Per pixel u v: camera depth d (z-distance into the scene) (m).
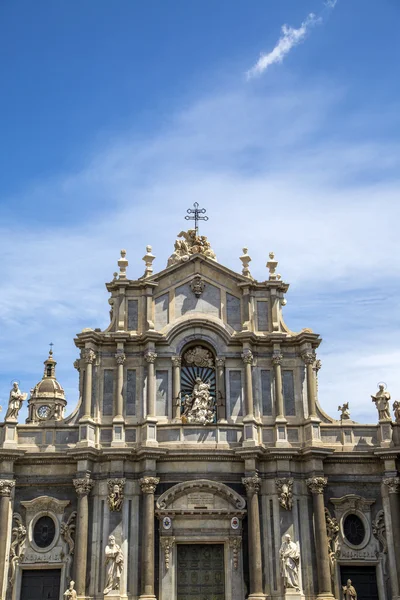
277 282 53.50
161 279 53.41
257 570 46.06
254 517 47.09
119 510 47.41
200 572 47.41
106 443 49.38
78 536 46.44
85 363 50.59
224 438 49.44
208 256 54.31
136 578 46.38
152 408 49.84
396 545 47.53
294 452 48.75
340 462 49.72
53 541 47.56
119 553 45.97
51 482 48.69
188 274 53.78
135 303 52.84
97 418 49.91
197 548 47.88
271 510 48.16
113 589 45.31
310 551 47.50
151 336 50.91
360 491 49.44
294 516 48.00
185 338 52.06
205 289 53.53
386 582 47.56
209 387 51.75
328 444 50.38
